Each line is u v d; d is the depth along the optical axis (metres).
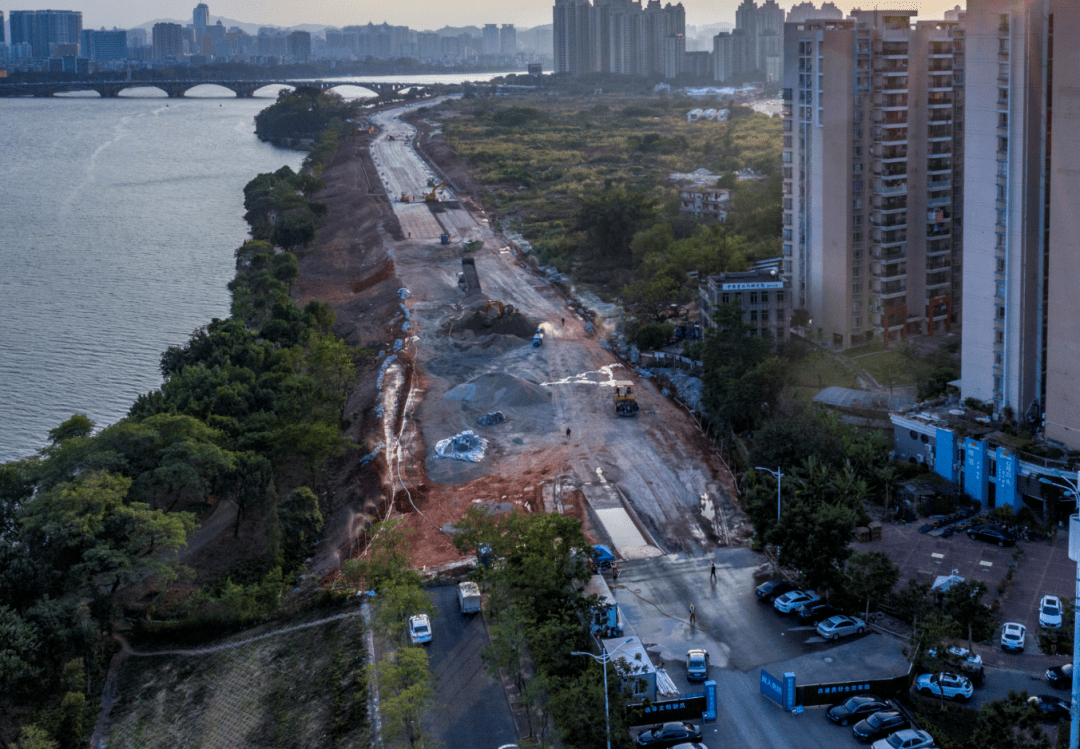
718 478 141.75
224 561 132.00
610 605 101.00
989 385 136.75
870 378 166.88
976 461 126.56
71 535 114.06
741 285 182.12
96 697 106.88
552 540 106.50
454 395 179.88
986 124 130.38
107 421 186.00
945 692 89.50
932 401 143.00
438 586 114.56
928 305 186.75
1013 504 122.94
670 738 86.00
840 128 174.38
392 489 144.38
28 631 103.00
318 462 151.38
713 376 158.62
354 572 112.31
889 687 91.38
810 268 186.62
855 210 178.38
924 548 117.94
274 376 175.50
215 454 132.38
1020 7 123.50
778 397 150.00
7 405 193.00
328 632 109.62
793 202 187.25
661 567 118.00
